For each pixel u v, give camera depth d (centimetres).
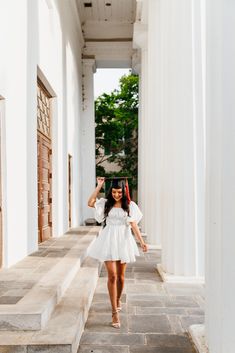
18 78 690
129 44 1877
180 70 684
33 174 784
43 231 951
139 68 1834
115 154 2630
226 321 336
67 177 1257
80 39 1780
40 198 915
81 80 1850
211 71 372
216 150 361
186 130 675
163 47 783
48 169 1038
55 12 1055
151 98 1116
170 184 717
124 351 402
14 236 650
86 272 668
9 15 643
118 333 451
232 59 338
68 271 585
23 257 702
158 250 1112
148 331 459
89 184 1886
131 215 482
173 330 463
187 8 671
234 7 338
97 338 436
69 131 1362
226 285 336
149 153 1184
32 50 793
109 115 2595
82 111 1886
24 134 723
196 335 422
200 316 515
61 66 1168
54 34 1033
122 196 486
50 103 1079
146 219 1275
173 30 718
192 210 683
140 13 1434
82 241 955
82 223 1825
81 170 1833
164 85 769
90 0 1695
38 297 444
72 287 567
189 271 686
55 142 1080
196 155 676
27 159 741
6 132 616
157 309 546
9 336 378
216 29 364
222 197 337
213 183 368
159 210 1142
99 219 489
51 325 405
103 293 634
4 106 615
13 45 663
